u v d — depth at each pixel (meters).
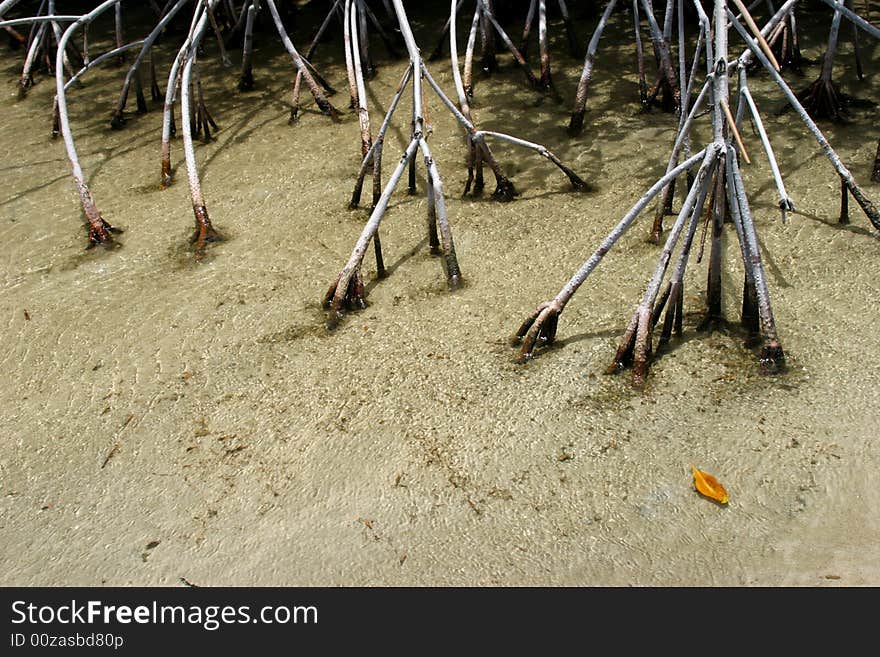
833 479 2.56
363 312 3.32
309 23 6.11
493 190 4.02
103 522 2.65
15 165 4.55
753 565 2.39
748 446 2.67
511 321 3.20
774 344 2.86
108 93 5.29
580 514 2.55
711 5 5.45
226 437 2.87
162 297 3.46
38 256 3.77
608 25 5.56
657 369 2.94
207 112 4.61
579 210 3.82
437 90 3.82
